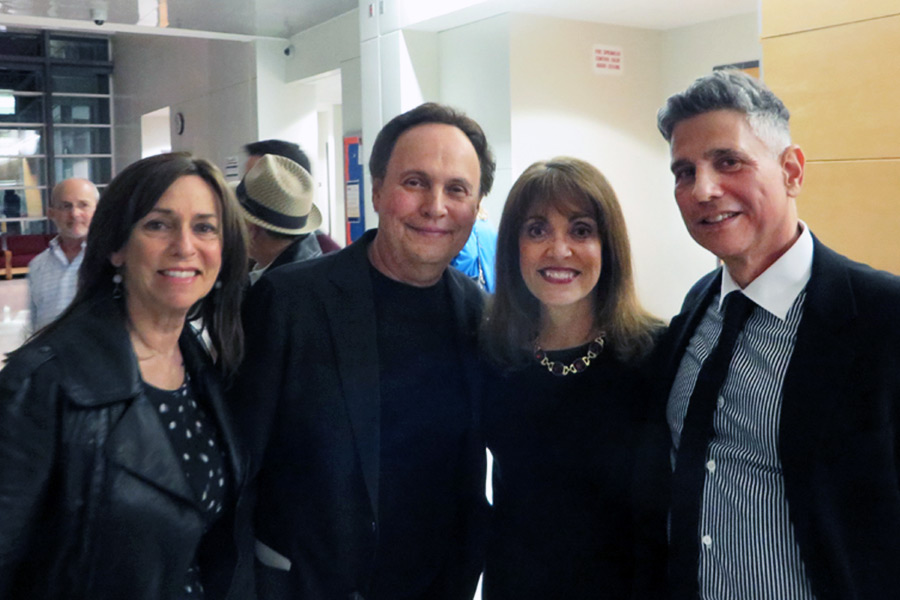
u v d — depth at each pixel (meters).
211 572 1.69
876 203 2.96
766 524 1.49
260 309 1.87
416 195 1.86
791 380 1.48
